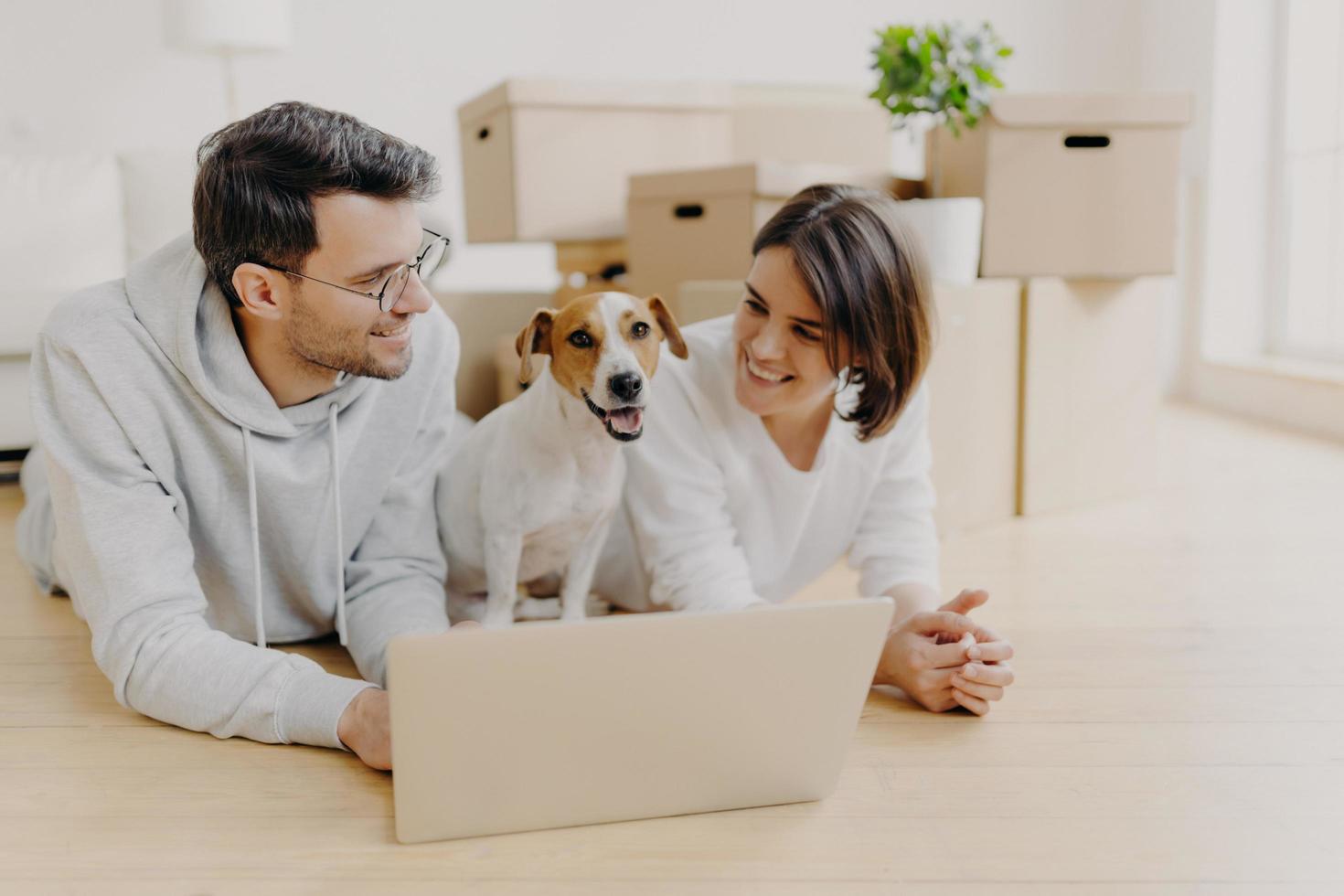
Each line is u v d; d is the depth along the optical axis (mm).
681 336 1253
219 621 1354
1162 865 908
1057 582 1796
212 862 908
